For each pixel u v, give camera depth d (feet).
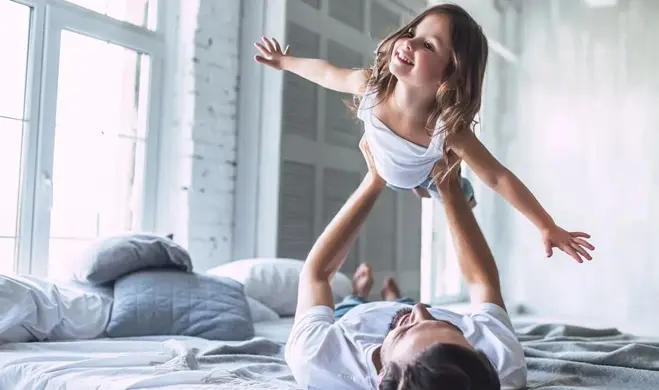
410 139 4.55
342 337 4.11
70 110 8.16
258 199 10.02
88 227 8.38
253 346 5.99
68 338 6.18
